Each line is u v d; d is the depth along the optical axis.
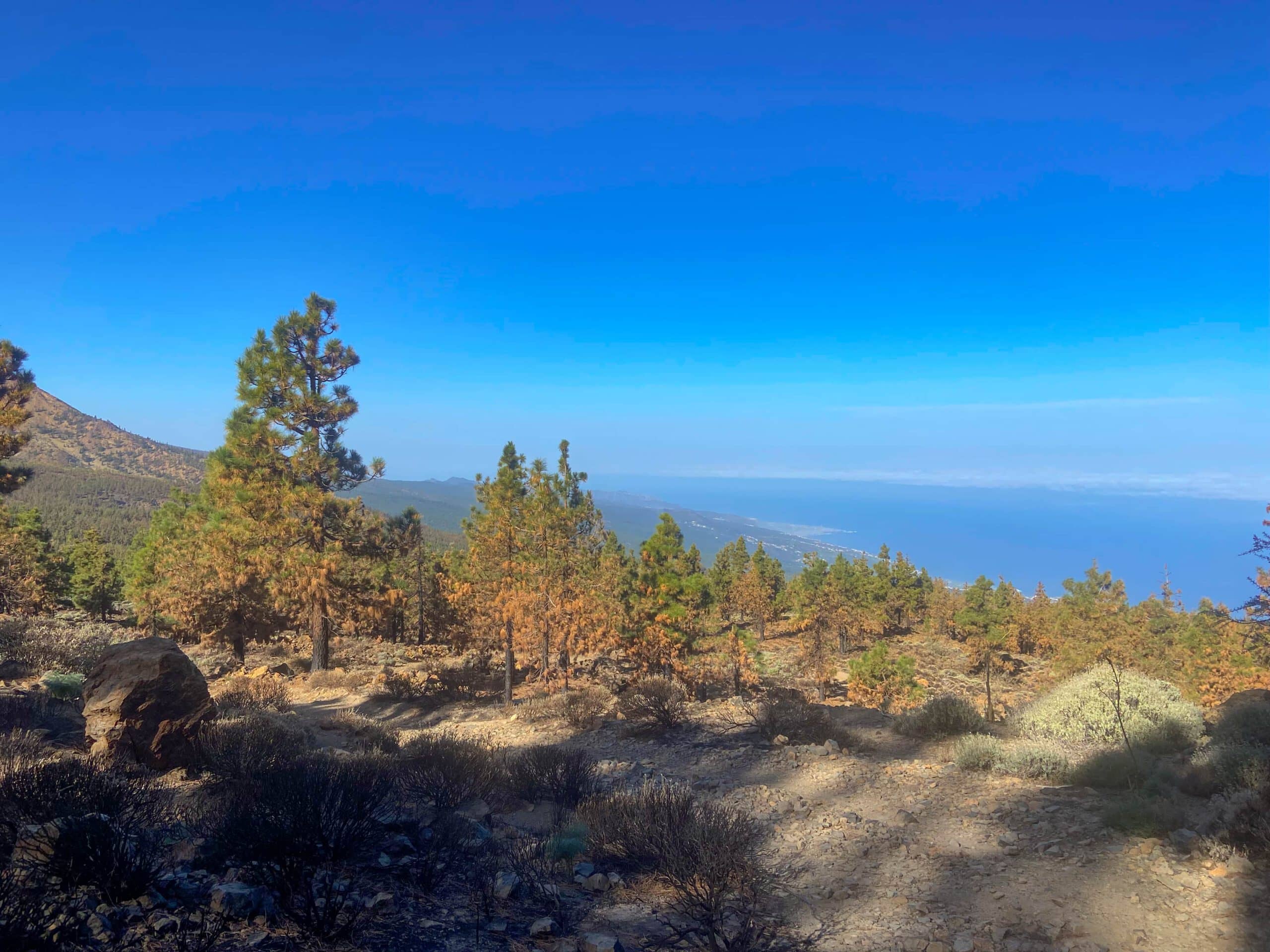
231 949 4.30
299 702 23.41
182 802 7.73
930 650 78.88
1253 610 11.91
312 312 32.69
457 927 5.32
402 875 6.16
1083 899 6.00
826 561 92.94
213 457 32.84
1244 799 6.99
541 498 28.17
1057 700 12.62
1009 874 6.76
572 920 5.95
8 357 25.20
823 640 48.34
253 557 30.91
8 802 5.87
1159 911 5.64
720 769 12.55
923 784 10.47
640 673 29.62
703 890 6.40
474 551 28.56
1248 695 11.95
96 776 6.77
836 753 12.86
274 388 32.09
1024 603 81.69
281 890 5.17
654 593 31.64
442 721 20.62
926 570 99.25
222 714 14.77
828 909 6.50
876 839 8.26
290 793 6.13
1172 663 47.06
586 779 10.73
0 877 4.16
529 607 26.53
